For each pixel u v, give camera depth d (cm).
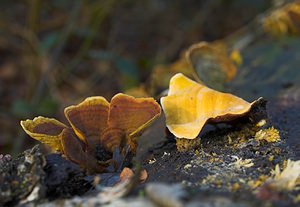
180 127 34
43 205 29
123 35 109
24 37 86
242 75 53
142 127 32
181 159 34
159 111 34
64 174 31
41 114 74
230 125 36
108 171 33
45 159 31
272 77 52
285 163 32
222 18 109
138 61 91
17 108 72
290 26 61
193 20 106
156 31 110
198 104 34
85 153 32
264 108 35
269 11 72
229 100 34
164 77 53
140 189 29
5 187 30
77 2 86
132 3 108
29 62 88
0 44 100
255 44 65
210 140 35
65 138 32
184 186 30
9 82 96
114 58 78
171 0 113
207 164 32
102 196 29
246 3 99
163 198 26
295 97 45
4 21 89
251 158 33
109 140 33
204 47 47
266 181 30
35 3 82
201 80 45
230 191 29
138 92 54
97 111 34
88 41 84
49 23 93
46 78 82
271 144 34
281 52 58
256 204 27
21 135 71
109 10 96
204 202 27
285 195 28
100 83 95
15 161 31
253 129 35
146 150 38
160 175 32
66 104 75
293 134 38
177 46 98
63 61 100
